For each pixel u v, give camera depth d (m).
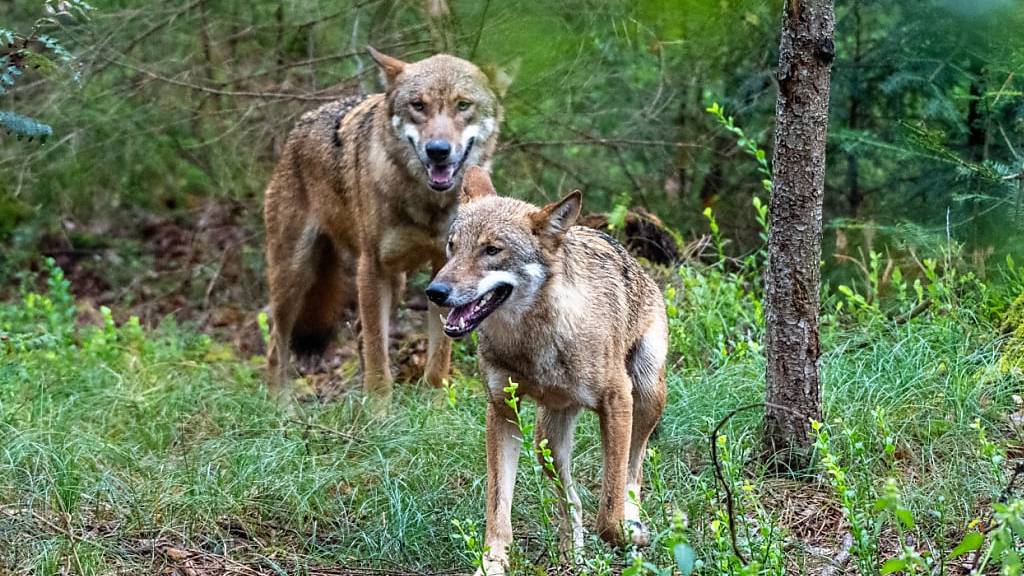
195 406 11.97
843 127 13.45
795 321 9.28
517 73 11.76
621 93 15.62
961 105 12.41
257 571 8.43
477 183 9.31
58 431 10.43
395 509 9.04
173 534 8.89
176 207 19.75
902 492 8.71
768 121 14.85
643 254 14.31
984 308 11.10
